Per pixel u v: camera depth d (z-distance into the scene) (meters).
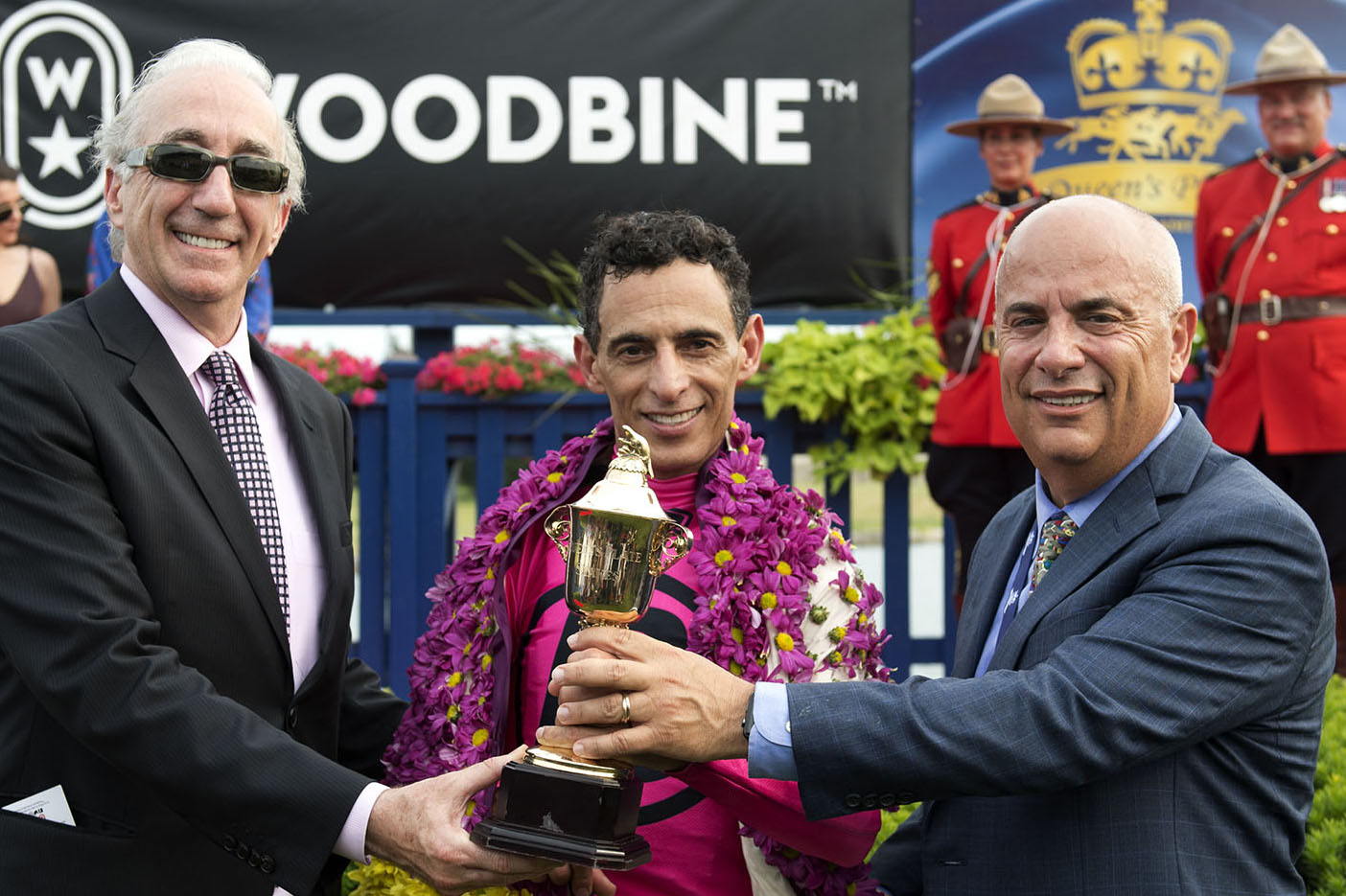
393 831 1.93
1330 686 3.79
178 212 2.14
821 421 4.80
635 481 1.87
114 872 2.01
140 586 2.00
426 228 5.11
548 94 5.12
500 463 4.75
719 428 2.14
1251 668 1.80
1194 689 1.78
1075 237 1.94
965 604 2.27
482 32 5.09
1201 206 5.01
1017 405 2.00
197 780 1.92
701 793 2.01
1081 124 5.19
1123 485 1.98
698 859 1.99
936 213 5.23
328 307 5.12
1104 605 1.90
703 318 2.05
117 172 2.20
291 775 1.95
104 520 1.99
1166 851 1.81
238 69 2.21
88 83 5.04
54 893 2.00
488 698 2.09
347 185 5.08
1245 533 1.84
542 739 1.89
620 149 5.13
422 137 5.09
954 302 4.91
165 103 2.15
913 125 5.20
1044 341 1.95
